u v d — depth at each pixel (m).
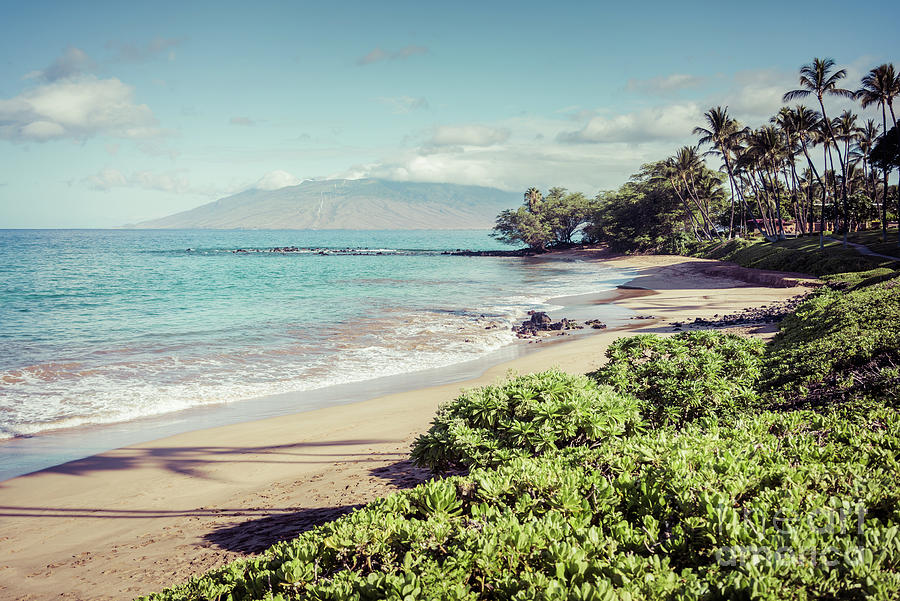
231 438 12.34
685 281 50.81
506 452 6.98
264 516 8.17
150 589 6.14
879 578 2.89
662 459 5.14
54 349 22.30
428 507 4.67
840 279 34.78
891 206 80.38
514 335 26.02
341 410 14.28
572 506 4.37
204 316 31.59
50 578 6.80
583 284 52.34
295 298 40.97
